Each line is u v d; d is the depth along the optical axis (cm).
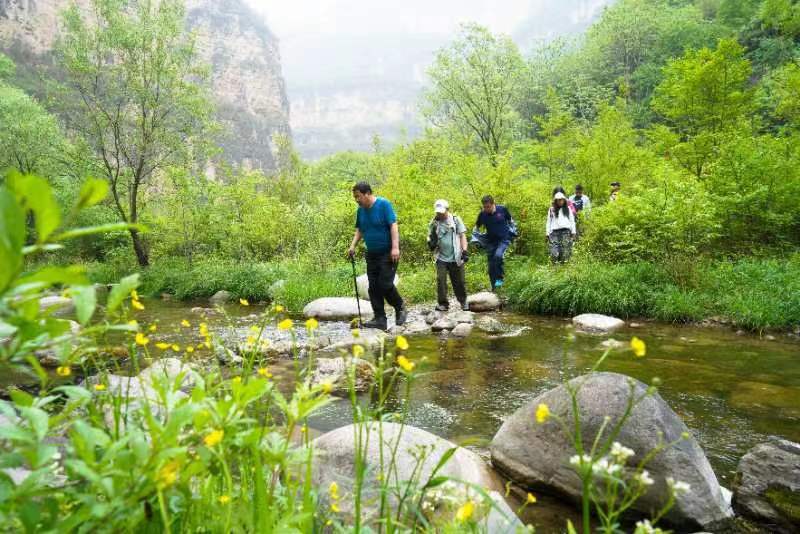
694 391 443
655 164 1495
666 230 954
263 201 1811
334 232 1402
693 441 268
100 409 119
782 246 1020
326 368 488
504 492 271
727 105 1403
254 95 13988
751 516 250
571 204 1055
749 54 3641
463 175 1348
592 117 3419
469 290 1024
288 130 14462
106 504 84
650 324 750
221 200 1772
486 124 2306
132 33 1484
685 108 1463
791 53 3142
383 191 1388
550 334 691
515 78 2217
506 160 1284
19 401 91
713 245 1040
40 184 51
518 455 287
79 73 1500
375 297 701
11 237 51
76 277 62
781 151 1102
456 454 261
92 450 86
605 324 724
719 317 748
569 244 1002
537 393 441
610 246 1017
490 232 972
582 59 4716
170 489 95
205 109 1650
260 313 956
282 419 287
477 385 464
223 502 106
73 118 1581
